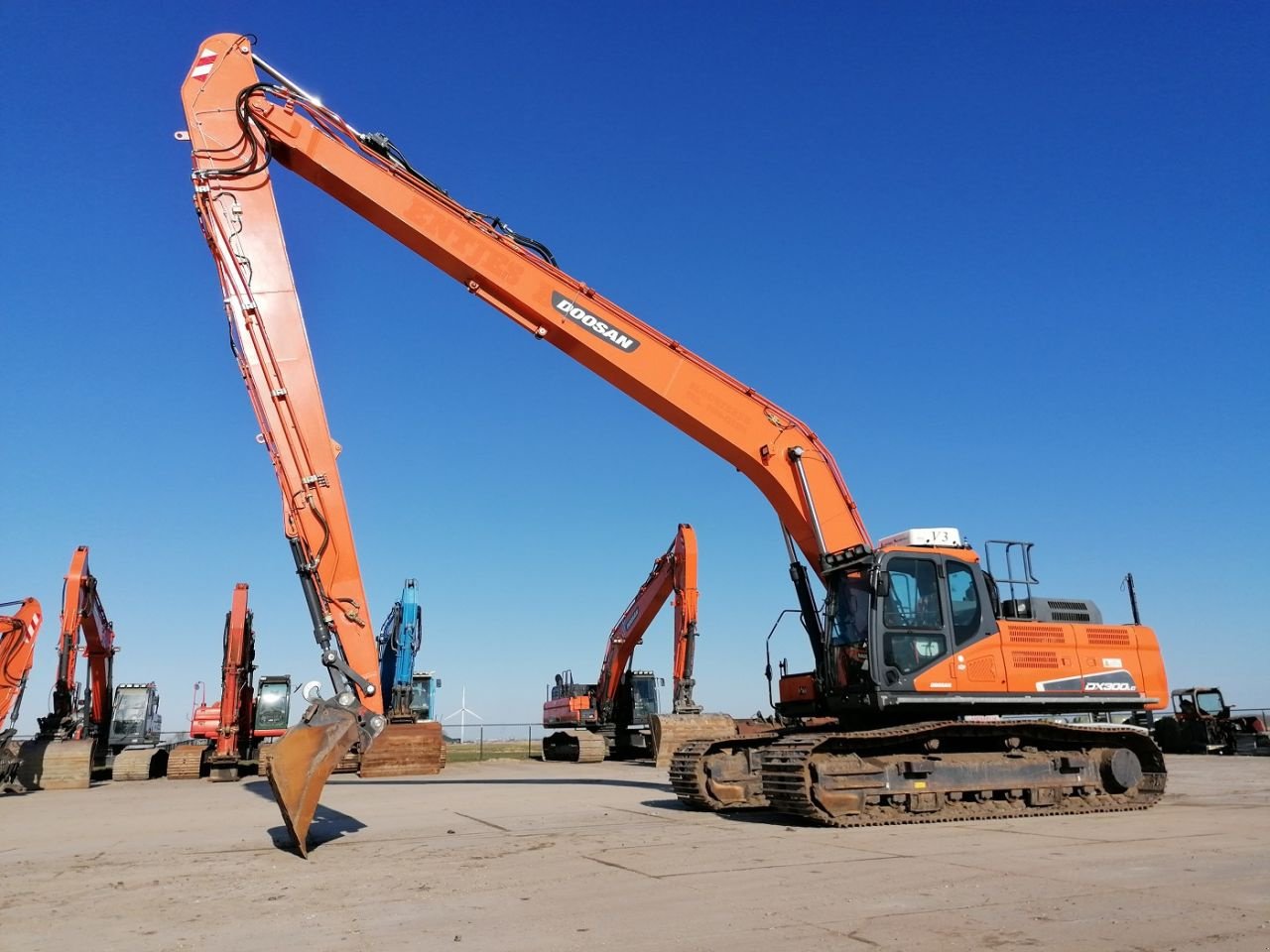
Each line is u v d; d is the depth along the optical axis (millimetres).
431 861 9570
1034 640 13820
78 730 28266
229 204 13078
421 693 38750
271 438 12453
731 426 14820
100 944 6281
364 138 14375
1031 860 8953
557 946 5914
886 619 13102
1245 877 8016
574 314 14758
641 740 37750
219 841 11852
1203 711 35281
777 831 11453
